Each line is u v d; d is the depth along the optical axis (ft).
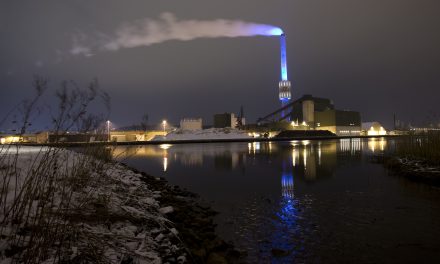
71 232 14.37
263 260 19.08
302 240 22.67
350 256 19.76
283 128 347.36
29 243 11.78
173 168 70.13
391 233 24.14
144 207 24.17
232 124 344.90
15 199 14.08
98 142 32.71
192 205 33.12
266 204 34.22
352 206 32.99
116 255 14.44
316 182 48.73
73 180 20.57
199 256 17.57
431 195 38.37
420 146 66.18
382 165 70.79
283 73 506.48
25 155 26.05
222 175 57.93
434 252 20.36
